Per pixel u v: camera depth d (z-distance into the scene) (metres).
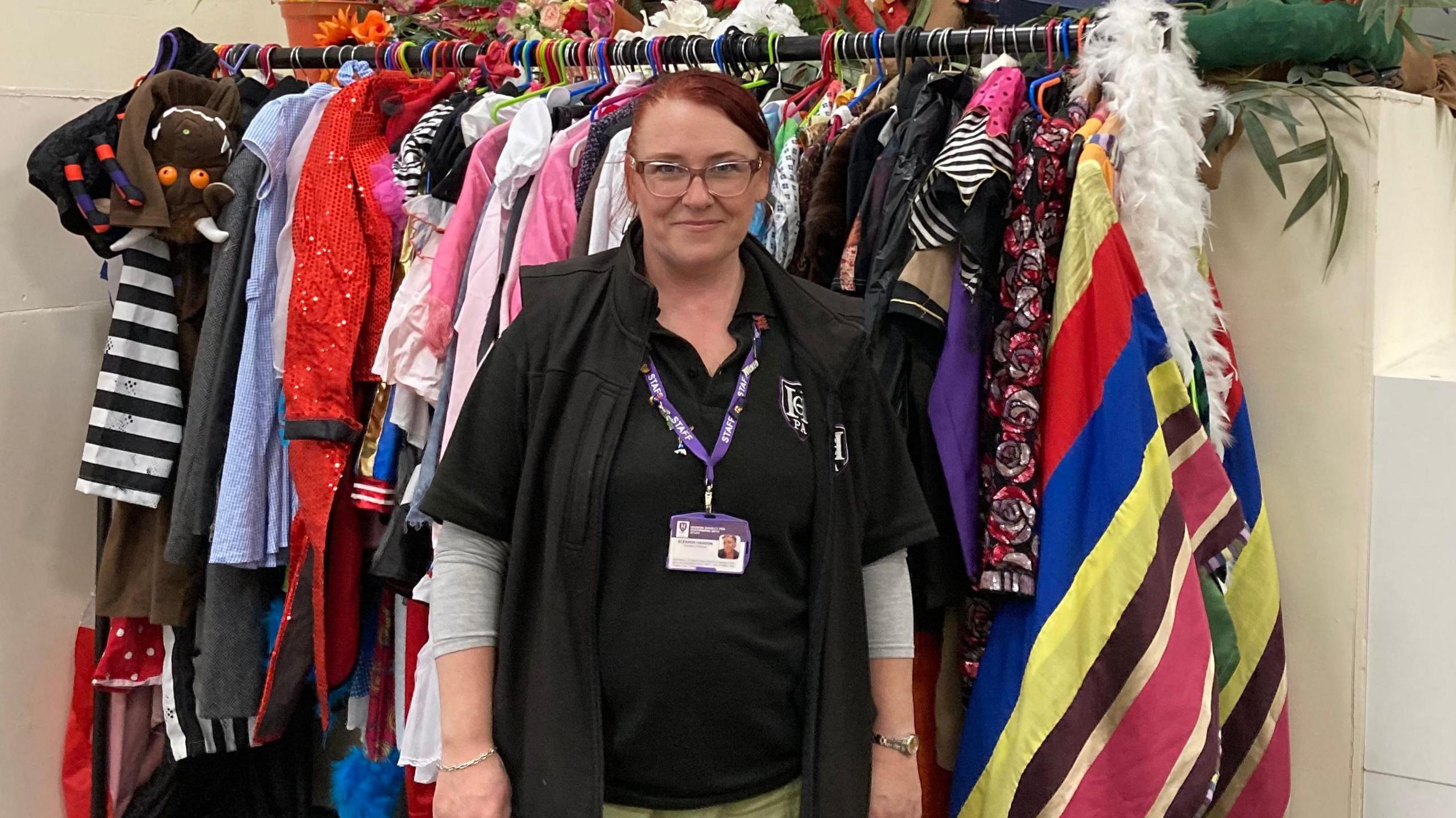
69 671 1.99
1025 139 1.31
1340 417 1.38
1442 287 1.67
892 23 1.90
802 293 1.17
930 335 1.35
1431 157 1.54
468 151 1.59
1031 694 1.23
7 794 1.90
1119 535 1.21
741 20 1.74
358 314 1.65
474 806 1.10
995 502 1.28
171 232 1.70
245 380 1.69
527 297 1.16
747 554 1.09
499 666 1.13
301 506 1.66
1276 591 1.37
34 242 1.87
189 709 1.85
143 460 1.74
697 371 1.11
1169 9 1.34
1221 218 1.43
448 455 1.13
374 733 1.86
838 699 1.12
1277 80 1.44
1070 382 1.25
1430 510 1.34
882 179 1.38
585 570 1.08
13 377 1.86
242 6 2.67
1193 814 1.19
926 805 1.47
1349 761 1.42
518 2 1.95
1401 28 1.48
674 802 1.12
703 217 1.08
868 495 1.18
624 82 1.66
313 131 1.73
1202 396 1.33
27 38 2.27
